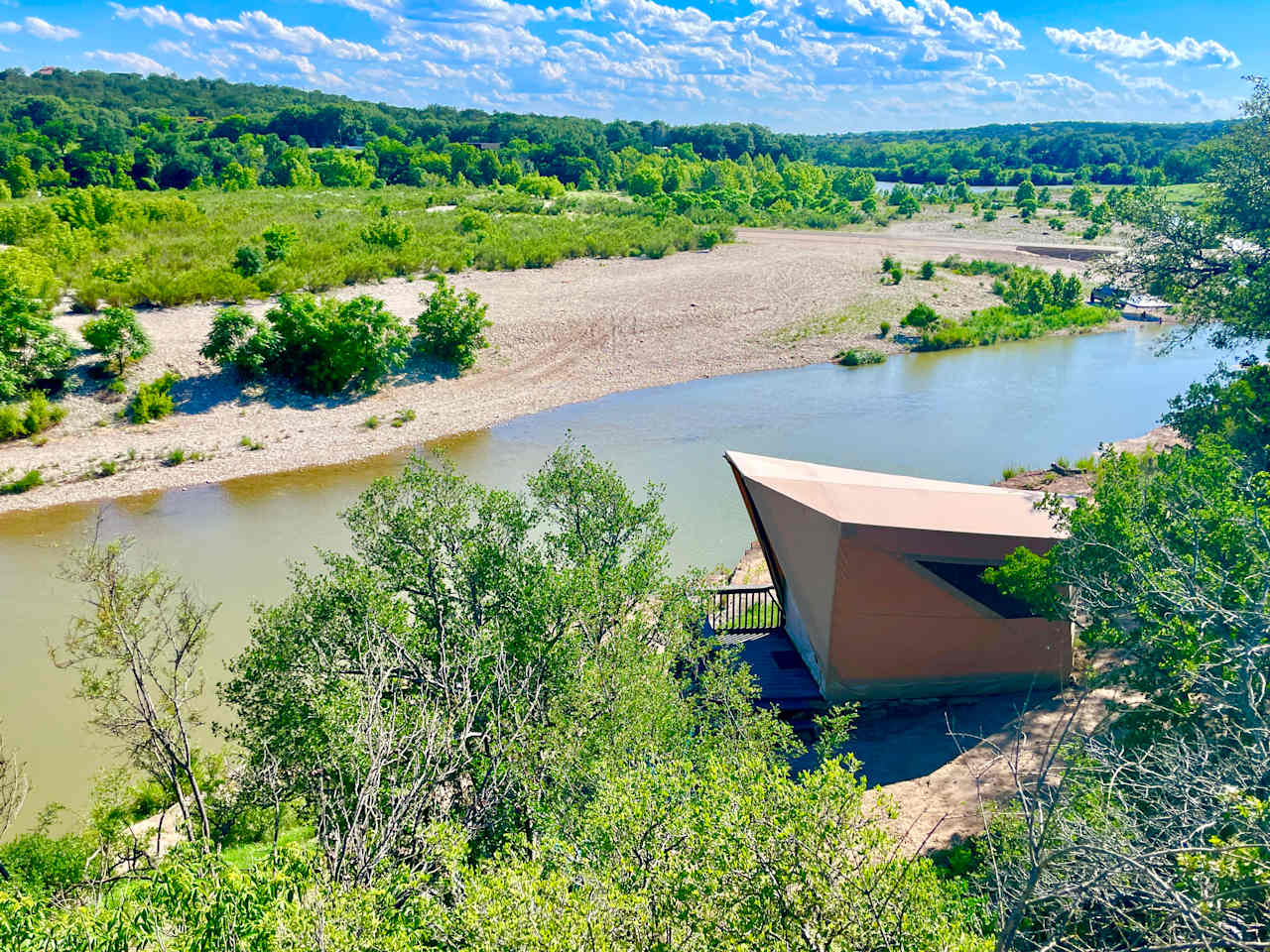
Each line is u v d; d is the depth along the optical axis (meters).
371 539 13.60
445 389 39.34
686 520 27.31
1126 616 12.56
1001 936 6.44
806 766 14.34
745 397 40.12
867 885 6.18
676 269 61.62
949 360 46.56
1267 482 12.27
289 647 12.13
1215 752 8.16
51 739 16.97
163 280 43.34
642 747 10.28
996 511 17.03
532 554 13.45
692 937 6.19
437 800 9.44
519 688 11.00
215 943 7.45
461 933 6.73
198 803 11.31
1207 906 6.21
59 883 11.30
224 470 30.53
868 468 31.94
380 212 76.50
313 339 36.53
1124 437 35.00
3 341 32.09
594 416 37.25
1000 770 13.65
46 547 25.05
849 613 16.06
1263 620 8.77
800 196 111.75
